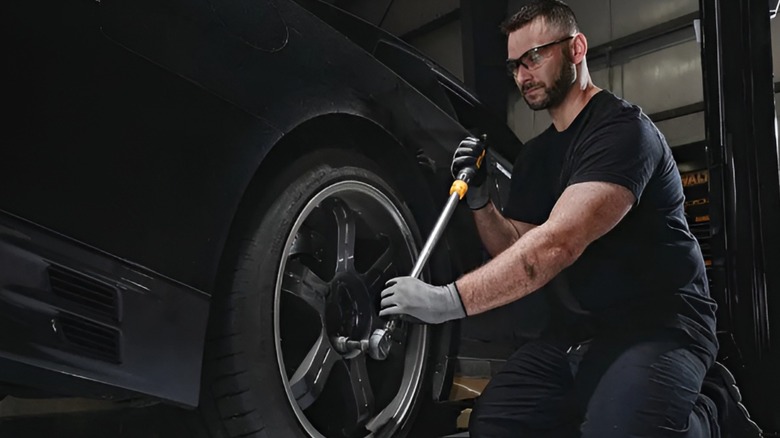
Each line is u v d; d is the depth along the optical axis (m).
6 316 0.93
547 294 1.49
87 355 1.01
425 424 1.72
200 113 1.17
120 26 1.08
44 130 0.98
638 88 6.95
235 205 1.21
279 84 1.31
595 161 1.26
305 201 1.38
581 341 1.45
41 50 0.98
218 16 1.24
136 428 1.35
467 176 1.39
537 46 1.39
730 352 1.67
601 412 1.31
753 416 1.63
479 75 6.87
